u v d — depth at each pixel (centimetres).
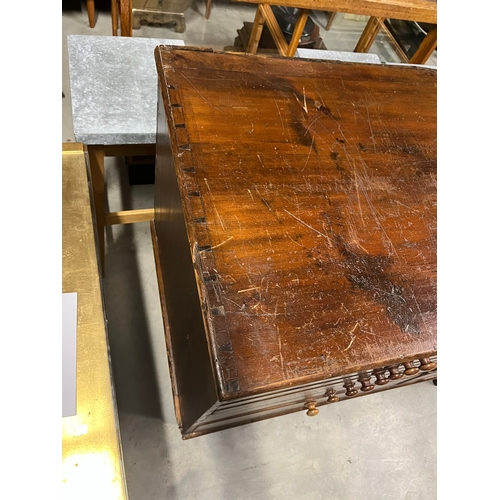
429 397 121
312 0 105
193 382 68
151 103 93
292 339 51
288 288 54
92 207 89
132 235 127
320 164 65
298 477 103
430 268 61
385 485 106
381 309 56
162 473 97
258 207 59
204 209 57
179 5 127
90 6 153
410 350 54
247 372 48
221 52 71
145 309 116
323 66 76
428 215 65
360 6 110
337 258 58
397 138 72
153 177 135
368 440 111
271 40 131
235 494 98
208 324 49
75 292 64
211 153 61
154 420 102
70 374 56
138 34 129
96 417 59
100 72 95
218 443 103
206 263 53
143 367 108
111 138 87
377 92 77
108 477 56
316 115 70
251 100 68
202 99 65
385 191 66
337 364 51
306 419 111
